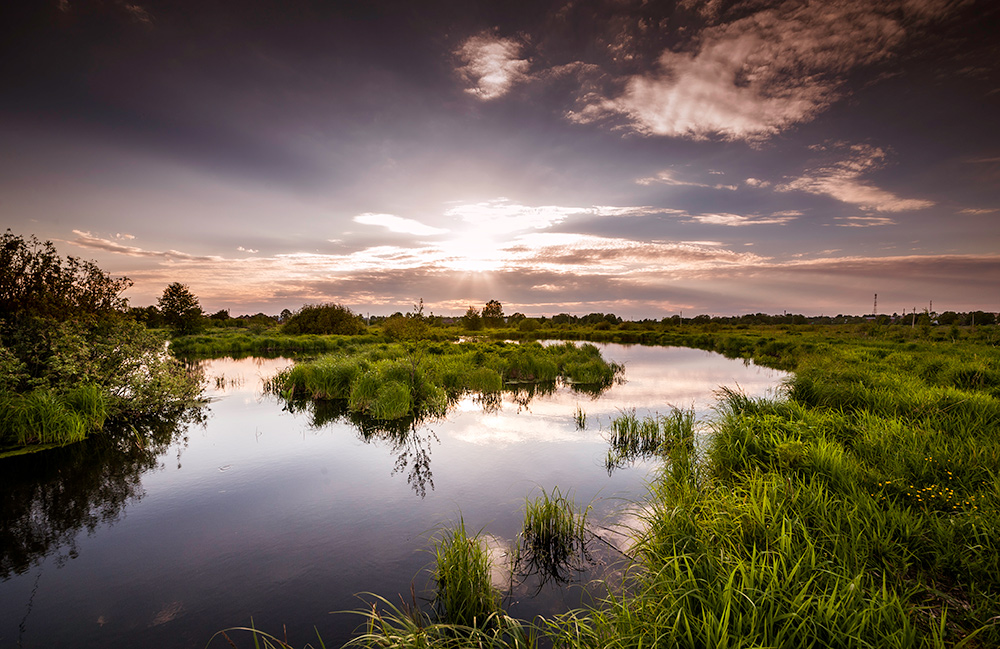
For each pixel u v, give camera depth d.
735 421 7.48
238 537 5.79
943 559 3.80
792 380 10.84
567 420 11.84
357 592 4.65
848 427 7.20
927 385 11.06
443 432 10.64
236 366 24.92
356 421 11.79
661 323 85.62
